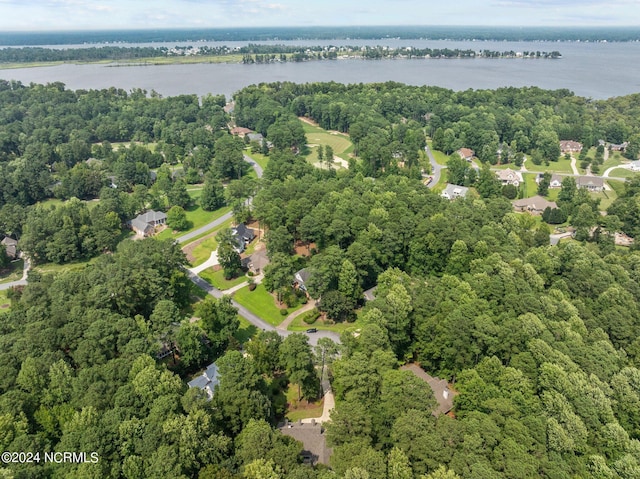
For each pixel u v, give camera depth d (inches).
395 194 6353.3
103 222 6097.4
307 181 6993.1
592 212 6599.4
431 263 5157.5
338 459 2485.2
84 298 3855.8
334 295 4522.6
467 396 3102.9
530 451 2559.1
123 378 3019.2
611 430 2824.8
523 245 5310.0
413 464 2466.8
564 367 3245.6
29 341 3260.3
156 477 2331.4
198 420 2659.9
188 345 3720.5
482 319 3597.4
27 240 5644.7
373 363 3189.0
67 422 2657.5
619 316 3895.2
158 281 4224.9
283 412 3388.3
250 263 5526.6
